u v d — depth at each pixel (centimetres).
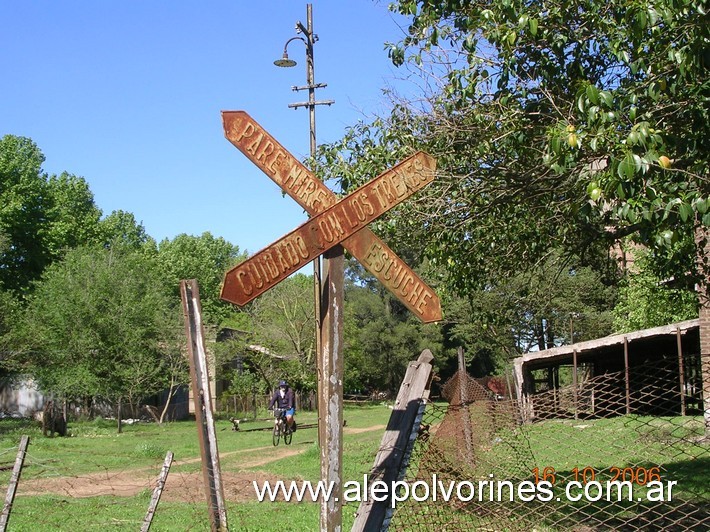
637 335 2469
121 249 4762
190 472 1566
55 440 2778
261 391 5244
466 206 976
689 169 709
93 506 1115
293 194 512
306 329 5269
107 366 3941
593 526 727
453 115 962
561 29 884
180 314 4494
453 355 6612
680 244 1034
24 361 3834
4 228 4972
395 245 1041
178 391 5378
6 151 5303
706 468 815
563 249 1137
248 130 507
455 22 959
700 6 673
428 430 645
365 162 1021
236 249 9175
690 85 761
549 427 798
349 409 5591
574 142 710
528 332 3728
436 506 638
